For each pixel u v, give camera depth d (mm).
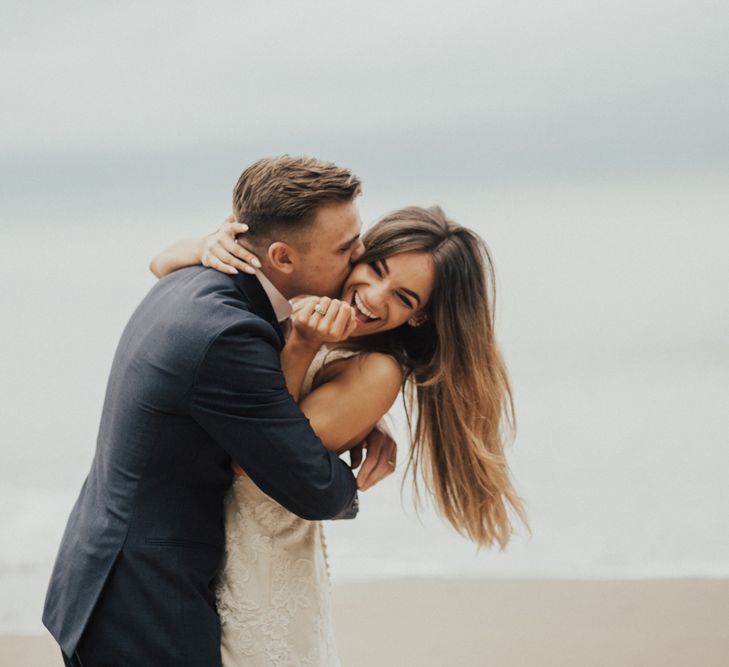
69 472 6277
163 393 1892
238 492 2053
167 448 1930
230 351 1862
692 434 6676
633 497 5352
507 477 2354
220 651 2020
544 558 4469
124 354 2010
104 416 2068
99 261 15227
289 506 1951
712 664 3322
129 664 1921
